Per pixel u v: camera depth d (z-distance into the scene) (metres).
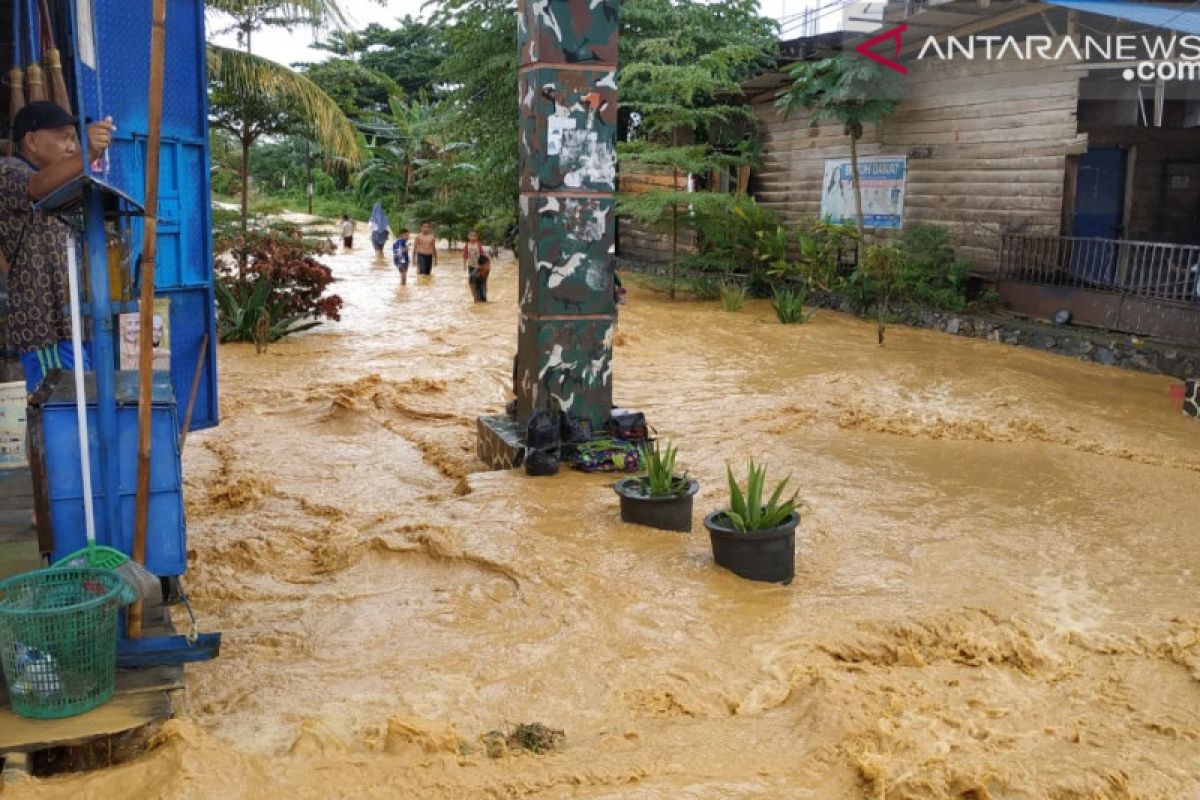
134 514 4.38
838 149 21.61
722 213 22.09
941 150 18.91
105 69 5.45
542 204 8.84
